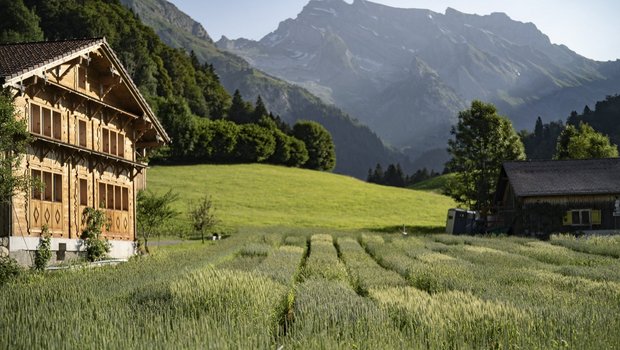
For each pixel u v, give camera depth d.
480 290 15.44
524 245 40.41
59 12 133.38
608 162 58.44
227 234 57.88
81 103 28.62
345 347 9.05
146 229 38.69
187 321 10.56
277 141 129.12
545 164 59.28
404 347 8.98
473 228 63.25
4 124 19.69
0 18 109.25
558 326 10.47
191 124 111.44
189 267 22.48
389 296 14.06
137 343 8.91
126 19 162.00
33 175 25.05
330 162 152.00
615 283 17.72
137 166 34.25
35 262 23.84
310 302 12.81
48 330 10.02
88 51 27.88
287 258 27.69
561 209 55.78
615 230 53.97
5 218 23.30
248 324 10.46
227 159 120.00
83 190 29.12
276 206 82.38
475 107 72.31
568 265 25.59
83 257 28.09
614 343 9.40
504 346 9.46
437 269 21.30
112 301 13.77
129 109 33.66
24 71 23.09
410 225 73.75
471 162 72.31
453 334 10.16
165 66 166.50
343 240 45.12
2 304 12.68
